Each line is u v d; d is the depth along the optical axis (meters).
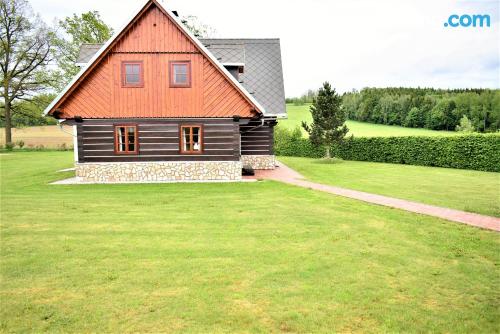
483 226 9.45
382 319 5.01
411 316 5.10
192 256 7.29
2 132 55.19
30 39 39.94
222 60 19.48
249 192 14.23
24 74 41.69
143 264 6.88
